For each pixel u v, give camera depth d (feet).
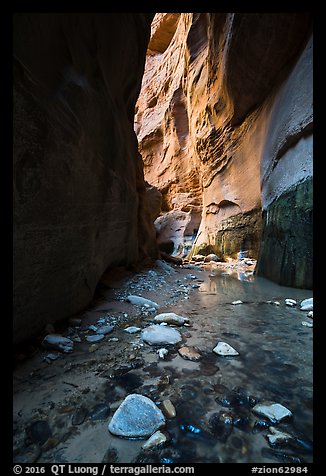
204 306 13.12
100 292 14.28
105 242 14.25
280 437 4.13
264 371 6.46
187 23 53.36
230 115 37.76
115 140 16.02
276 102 24.13
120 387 5.73
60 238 8.96
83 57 11.30
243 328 9.76
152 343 8.07
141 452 3.95
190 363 6.90
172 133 72.02
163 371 6.47
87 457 3.87
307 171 15.40
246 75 28.53
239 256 37.88
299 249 16.28
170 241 67.10
